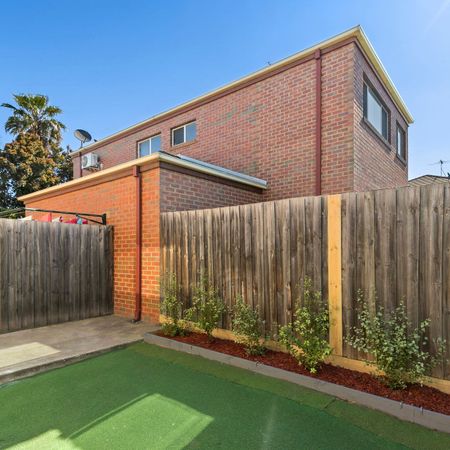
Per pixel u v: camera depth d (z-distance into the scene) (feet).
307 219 12.43
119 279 20.94
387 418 8.82
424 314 9.81
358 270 11.17
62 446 7.75
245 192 23.82
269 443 7.82
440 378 9.52
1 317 16.66
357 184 21.25
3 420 8.87
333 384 10.19
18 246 17.47
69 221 22.70
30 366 12.00
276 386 10.75
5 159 58.44
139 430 8.40
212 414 9.12
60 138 71.97
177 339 15.15
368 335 10.39
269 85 25.61
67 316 19.12
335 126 21.74
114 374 11.88
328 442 7.84
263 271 13.66
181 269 17.02
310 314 11.65
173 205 18.88
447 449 7.56
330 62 22.17
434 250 9.71
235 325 13.87
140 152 38.06
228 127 28.43
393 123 28.91
